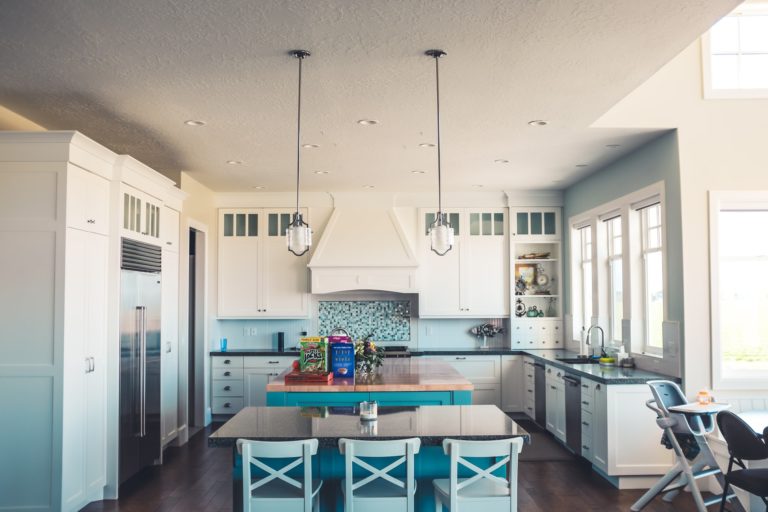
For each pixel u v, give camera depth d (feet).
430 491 11.84
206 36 10.77
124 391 16.49
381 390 15.71
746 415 14.94
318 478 11.69
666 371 17.47
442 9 9.81
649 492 15.23
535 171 22.71
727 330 17.12
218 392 26.04
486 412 12.71
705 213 16.70
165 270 20.03
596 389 17.70
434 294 27.22
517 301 27.84
